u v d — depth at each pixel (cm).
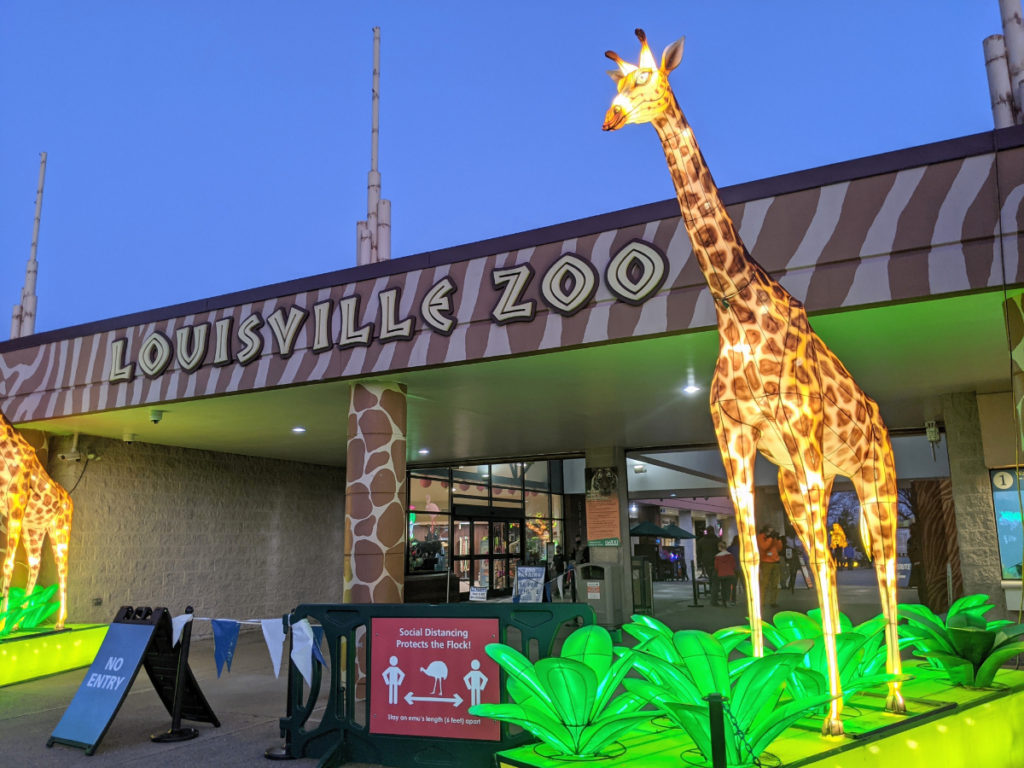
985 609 546
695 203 421
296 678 544
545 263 688
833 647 386
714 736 334
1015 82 701
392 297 762
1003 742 466
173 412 1008
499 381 866
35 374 1043
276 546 1538
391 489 796
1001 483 946
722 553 1544
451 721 487
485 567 1916
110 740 592
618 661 402
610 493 1435
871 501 473
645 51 422
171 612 1303
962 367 834
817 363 432
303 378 806
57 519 1004
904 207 553
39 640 907
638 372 834
